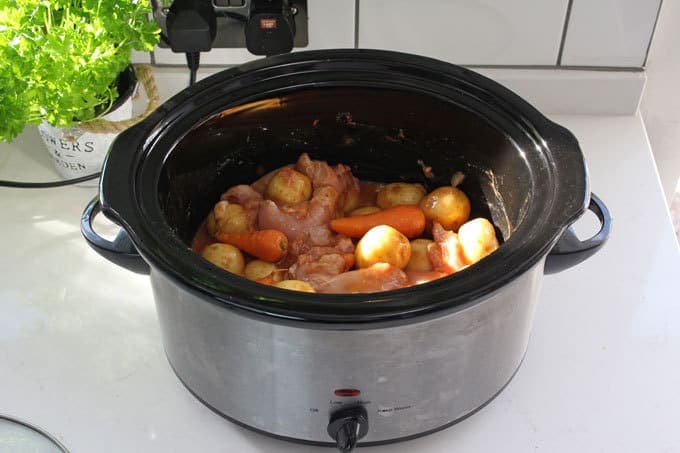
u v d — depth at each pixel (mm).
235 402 728
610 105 1130
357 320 584
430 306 590
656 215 993
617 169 1054
